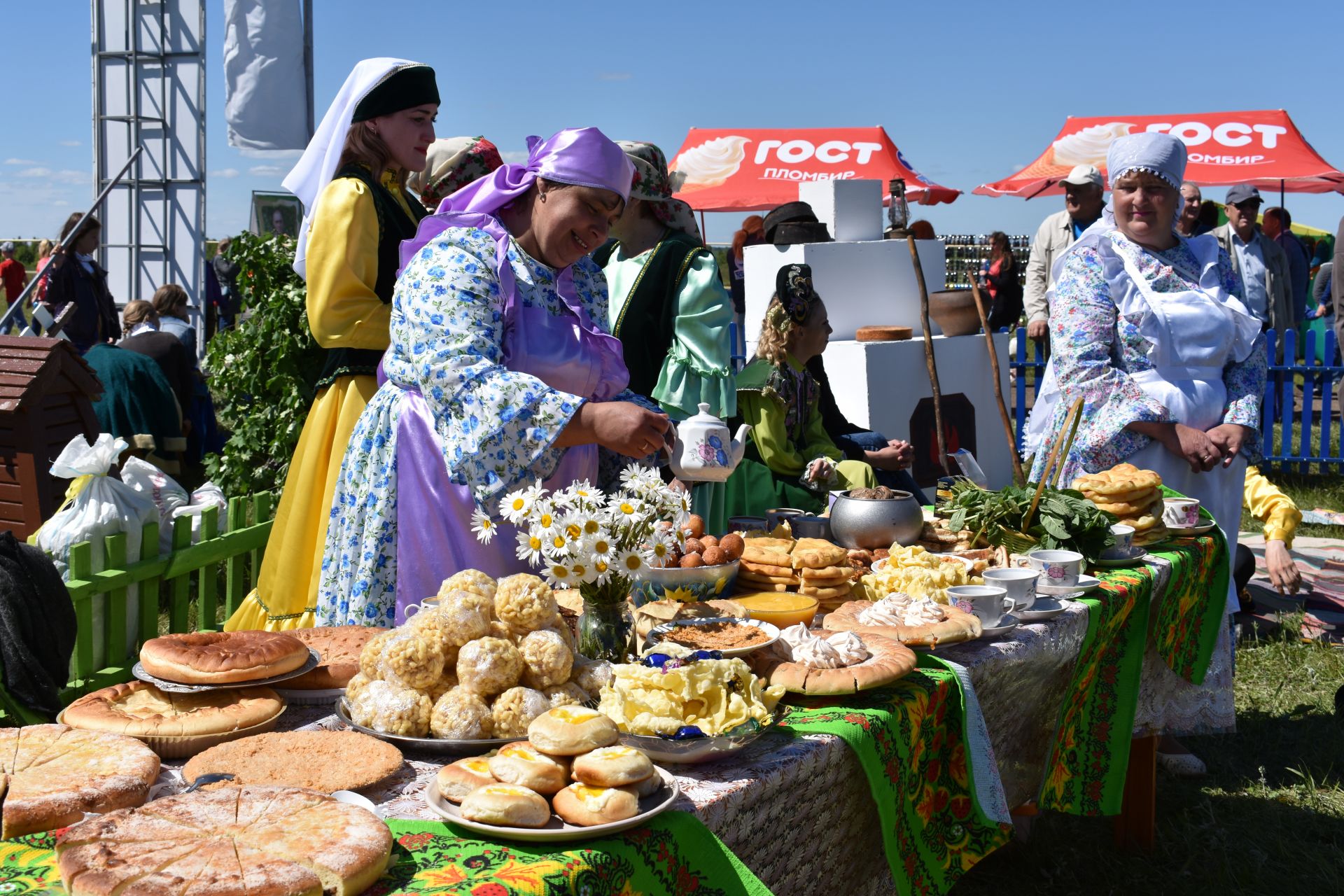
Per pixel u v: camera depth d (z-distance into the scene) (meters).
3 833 1.39
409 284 2.49
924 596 2.56
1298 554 7.13
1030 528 3.25
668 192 3.96
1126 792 3.62
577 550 1.94
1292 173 12.22
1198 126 12.91
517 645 1.84
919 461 6.64
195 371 8.90
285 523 3.33
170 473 6.97
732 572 2.51
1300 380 13.73
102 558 3.86
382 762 1.62
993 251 10.81
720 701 1.77
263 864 1.23
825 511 3.44
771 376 4.37
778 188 13.52
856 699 2.04
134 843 1.28
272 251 6.30
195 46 12.38
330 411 3.32
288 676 1.92
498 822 1.42
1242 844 3.67
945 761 2.25
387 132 3.40
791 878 1.84
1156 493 3.53
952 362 6.87
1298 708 4.80
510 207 2.61
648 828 1.49
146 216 12.68
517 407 2.30
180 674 1.84
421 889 1.31
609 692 1.77
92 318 9.34
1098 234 4.27
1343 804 3.97
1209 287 4.24
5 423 4.72
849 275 6.66
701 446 2.84
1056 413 4.33
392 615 2.75
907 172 13.66
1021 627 2.61
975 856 2.28
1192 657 3.58
